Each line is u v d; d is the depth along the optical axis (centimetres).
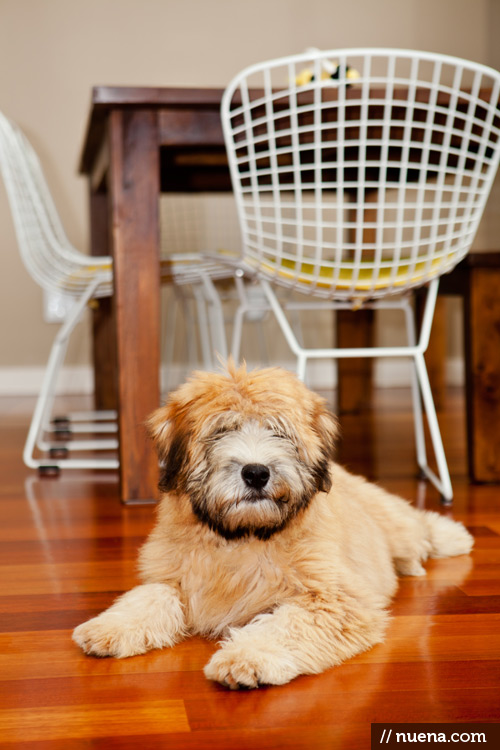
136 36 514
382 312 534
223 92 226
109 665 123
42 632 137
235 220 479
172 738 100
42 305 519
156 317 233
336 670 119
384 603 139
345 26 525
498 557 180
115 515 221
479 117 235
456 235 223
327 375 536
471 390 254
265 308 300
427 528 180
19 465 298
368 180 293
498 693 112
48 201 325
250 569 130
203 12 517
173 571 137
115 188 229
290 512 126
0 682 117
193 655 127
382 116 229
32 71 507
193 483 129
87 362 525
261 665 113
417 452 285
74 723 104
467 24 530
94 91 221
